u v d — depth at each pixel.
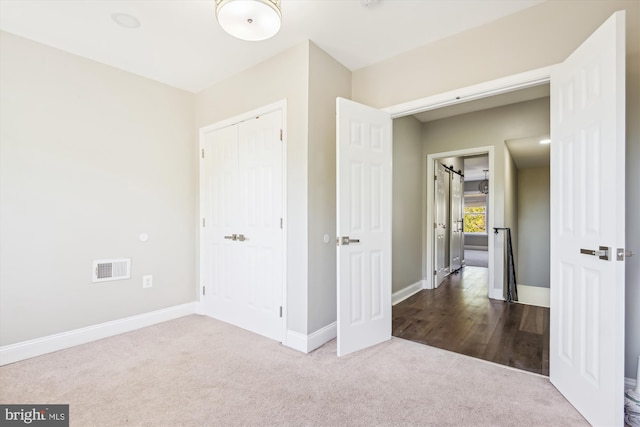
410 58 2.66
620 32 1.45
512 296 4.21
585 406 1.64
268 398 1.84
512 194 5.50
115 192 2.92
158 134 3.25
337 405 1.77
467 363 2.29
